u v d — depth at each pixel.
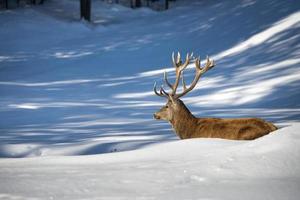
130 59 58.16
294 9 61.09
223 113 33.94
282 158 10.40
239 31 60.12
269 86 42.50
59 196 8.30
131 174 10.00
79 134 25.98
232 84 44.41
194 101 40.28
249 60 50.97
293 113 32.47
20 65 57.81
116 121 31.25
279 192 8.33
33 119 32.41
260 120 15.50
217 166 10.19
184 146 13.57
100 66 55.69
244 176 9.51
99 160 12.73
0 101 39.03
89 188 8.88
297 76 43.84
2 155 20.53
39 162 12.87
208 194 8.25
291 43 52.25
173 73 50.62
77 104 38.62
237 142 13.70
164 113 17.81
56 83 48.34
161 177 9.62
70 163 12.44
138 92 44.47
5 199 8.14
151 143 20.59
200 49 58.53
